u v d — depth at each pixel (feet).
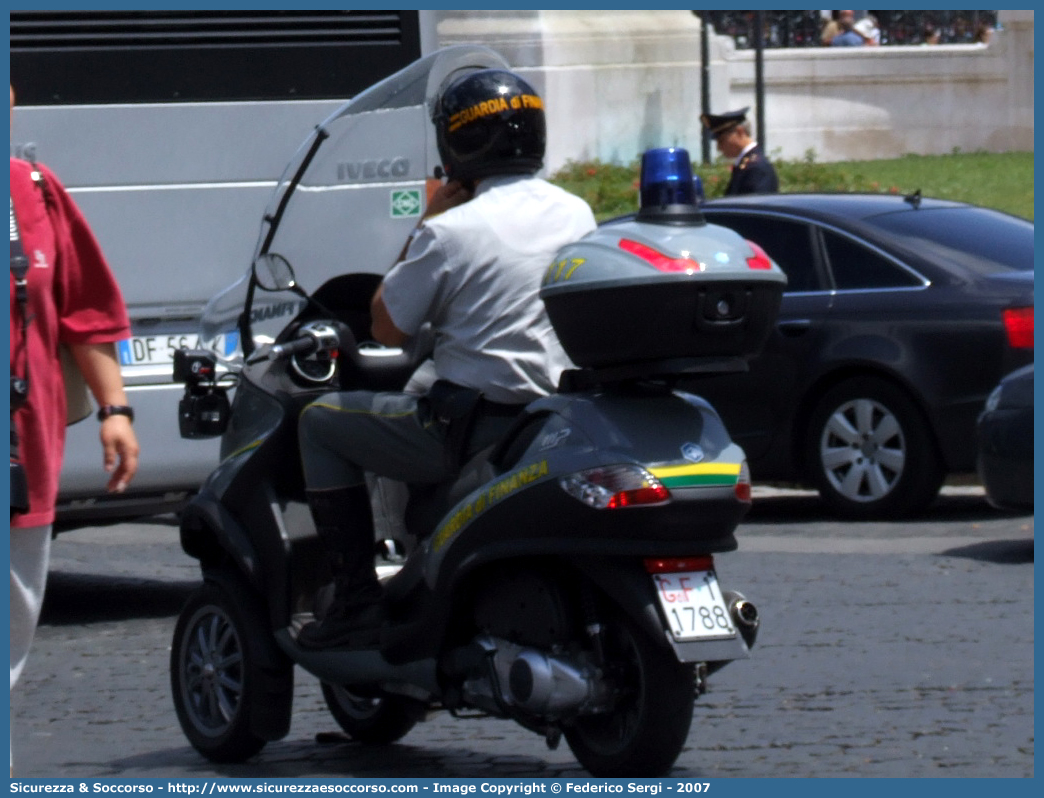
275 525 57.62
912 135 324.60
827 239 116.06
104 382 47.96
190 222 93.86
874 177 273.33
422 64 58.80
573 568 50.85
